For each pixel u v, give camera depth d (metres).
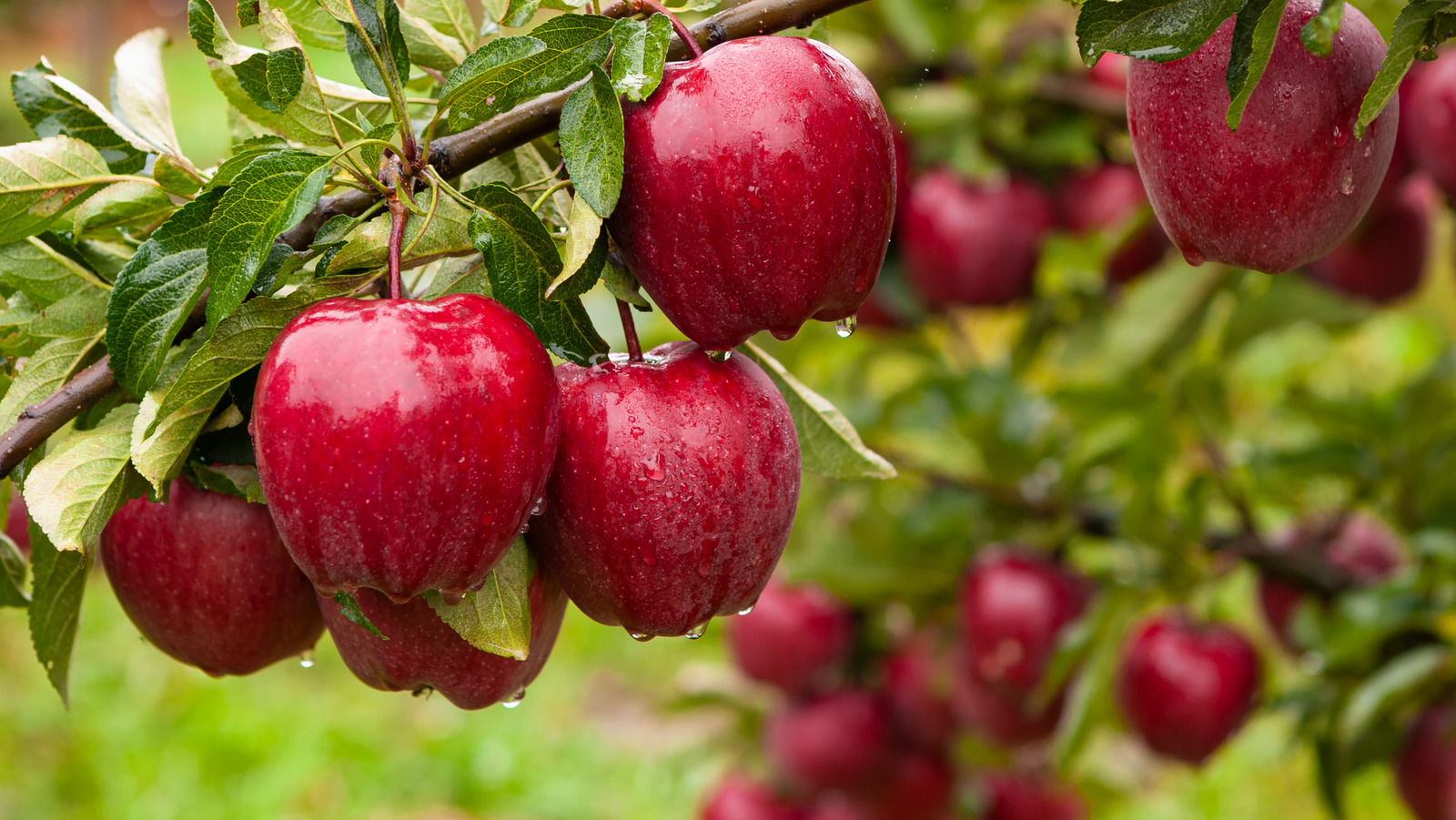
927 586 1.94
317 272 1.27
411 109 1.34
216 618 1.34
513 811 4.20
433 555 1.25
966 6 1.85
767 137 1.26
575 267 1.25
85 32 8.23
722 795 2.23
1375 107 1.28
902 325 1.99
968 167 1.80
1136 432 1.72
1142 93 1.31
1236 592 2.71
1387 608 1.61
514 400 1.25
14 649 4.86
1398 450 1.78
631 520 1.28
